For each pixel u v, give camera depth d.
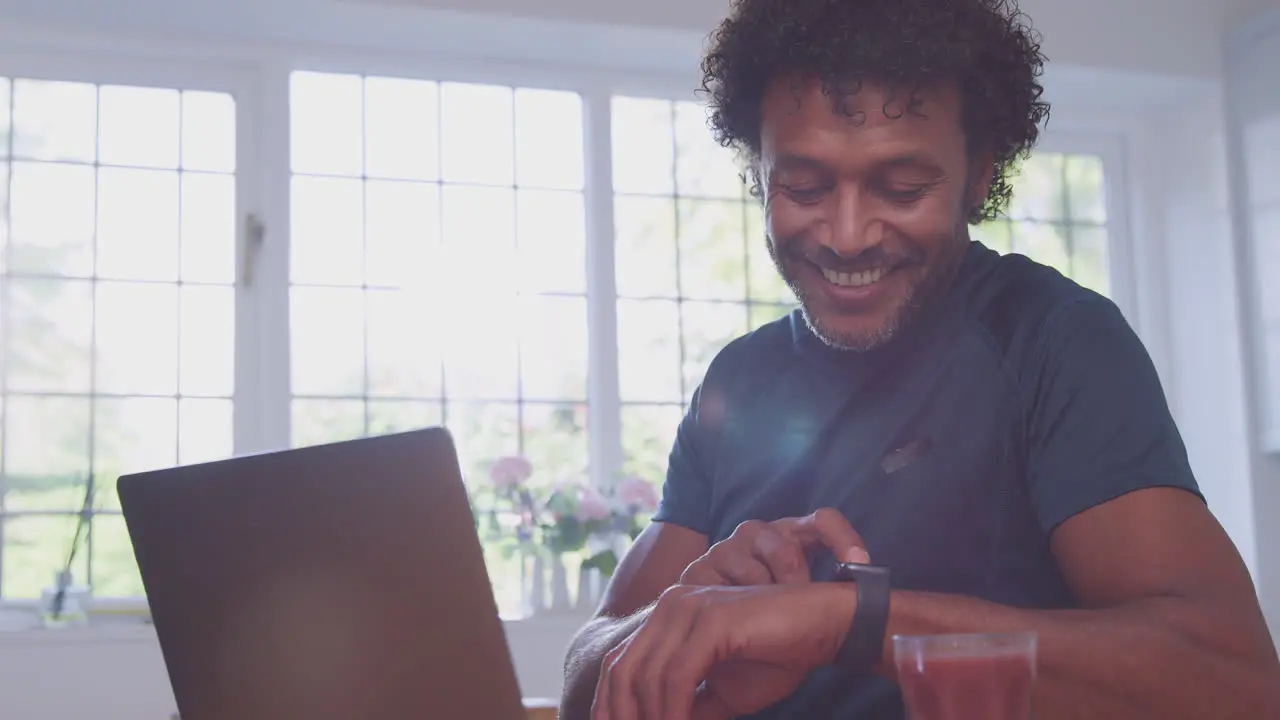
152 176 3.53
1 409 3.38
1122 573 0.95
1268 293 3.82
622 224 3.88
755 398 1.30
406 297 3.70
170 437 3.48
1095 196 4.27
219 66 3.58
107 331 3.47
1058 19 3.87
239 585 0.97
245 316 3.55
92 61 3.48
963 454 1.13
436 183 3.74
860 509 1.18
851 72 1.05
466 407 3.71
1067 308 1.10
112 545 3.41
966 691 0.69
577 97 3.87
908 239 1.09
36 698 3.10
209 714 0.97
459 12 3.45
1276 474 3.91
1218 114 4.06
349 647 0.94
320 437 3.60
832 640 0.86
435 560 0.93
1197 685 0.87
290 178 3.62
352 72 3.68
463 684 0.92
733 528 1.28
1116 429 1.00
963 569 1.12
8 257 3.43
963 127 1.11
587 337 3.82
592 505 3.45
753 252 3.98
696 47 3.70
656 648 0.87
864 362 1.21
